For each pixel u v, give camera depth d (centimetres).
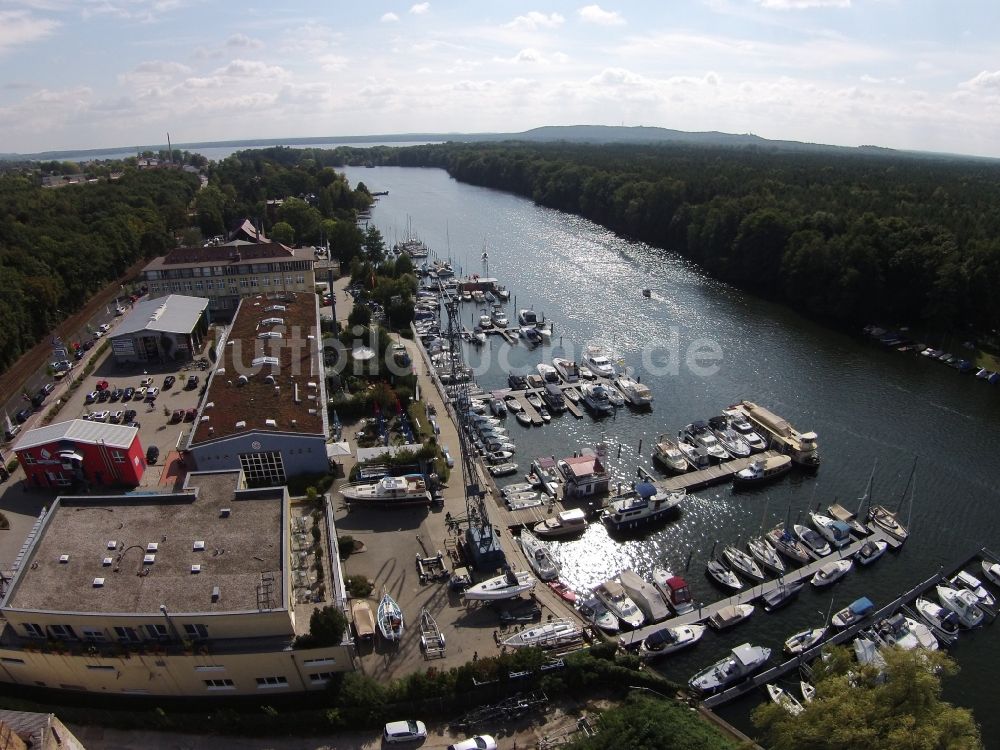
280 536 6806
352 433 11031
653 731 5519
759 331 16912
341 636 6134
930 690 5281
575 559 8856
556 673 6525
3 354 14850
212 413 9731
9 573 6875
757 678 6931
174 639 5969
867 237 17400
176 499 7262
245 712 6050
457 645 6925
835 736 5156
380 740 5934
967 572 8506
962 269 15662
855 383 13938
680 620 7719
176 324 13975
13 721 4588
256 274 16850
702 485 10288
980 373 14238
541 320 17338
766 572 8525
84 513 7031
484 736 5912
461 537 8531
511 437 11706
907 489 10262
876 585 8344
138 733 5862
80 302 19400
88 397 11956
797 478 10575
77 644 5928
